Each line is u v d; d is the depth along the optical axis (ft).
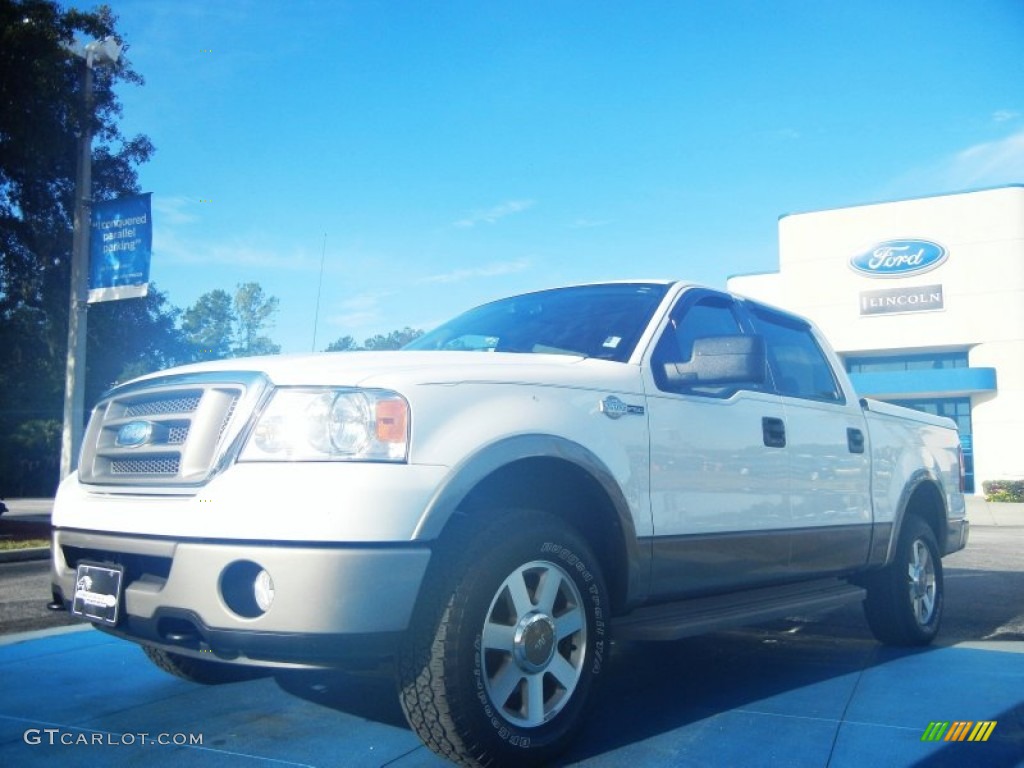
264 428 9.58
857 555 16.40
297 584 8.80
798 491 14.83
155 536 9.60
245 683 13.93
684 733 11.59
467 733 9.37
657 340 13.23
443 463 9.61
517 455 10.21
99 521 10.34
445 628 9.32
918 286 112.68
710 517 12.92
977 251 110.52
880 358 119.44
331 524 8.91
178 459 10.07
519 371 11.06
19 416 108.58
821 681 14.67
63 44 49.57
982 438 110.52
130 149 59.11
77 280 50.29
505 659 9.98
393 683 13.88
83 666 14.97
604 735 11.49
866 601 17.74
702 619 12.37
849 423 16.76
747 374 11.98
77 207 50.65
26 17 47.93
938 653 17.37
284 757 10.43
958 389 108.37
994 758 10.63
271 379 9.86
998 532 55.62
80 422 49.93
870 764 10.43
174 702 12.81
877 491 17.19
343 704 12.72
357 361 10.37
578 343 13.43
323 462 9.25
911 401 116.06
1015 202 109.29
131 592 9.87
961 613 22.80
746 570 13.65
